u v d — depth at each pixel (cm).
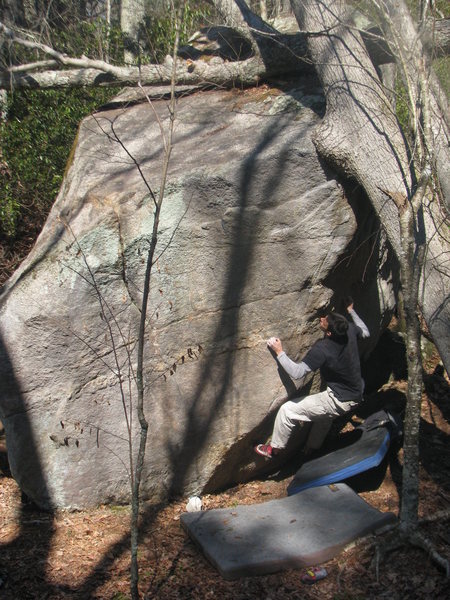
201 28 798
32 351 473
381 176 493
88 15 970
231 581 424
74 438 490
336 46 508
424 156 476
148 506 511
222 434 525
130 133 591
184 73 639
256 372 530
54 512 497
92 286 480
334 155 509
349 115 503
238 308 521
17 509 510
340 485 505
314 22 518
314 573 426
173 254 497
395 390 696
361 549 445
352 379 523
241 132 559
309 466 532
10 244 753
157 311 498
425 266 489
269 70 614
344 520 464
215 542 449
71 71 667
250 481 568
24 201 760
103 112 643
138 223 488
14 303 472
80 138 597
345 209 534
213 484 536
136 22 942
